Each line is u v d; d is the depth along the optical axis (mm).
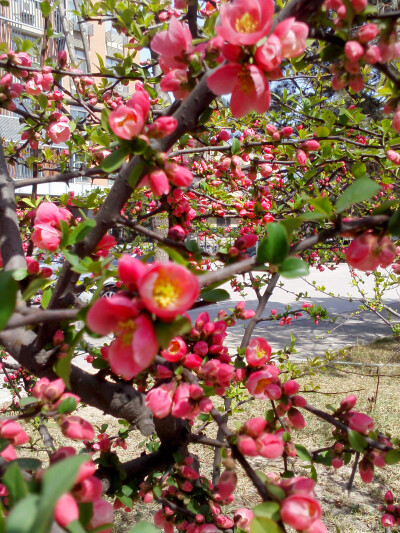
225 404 3027
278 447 1039
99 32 14625
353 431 1311
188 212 2166
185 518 1833
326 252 6453
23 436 1048
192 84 1249
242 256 1405
